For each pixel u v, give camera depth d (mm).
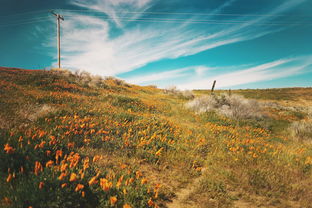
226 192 3420
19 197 2094
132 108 10641
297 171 4770
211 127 9172
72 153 3199
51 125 4762
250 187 3705
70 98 8953
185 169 4203
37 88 10336
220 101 14688
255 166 4758
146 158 4434
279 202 3359
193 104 15062
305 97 38875
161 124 7281
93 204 2428
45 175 2521
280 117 16562
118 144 4750
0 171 2570
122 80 26109
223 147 6082
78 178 2600
